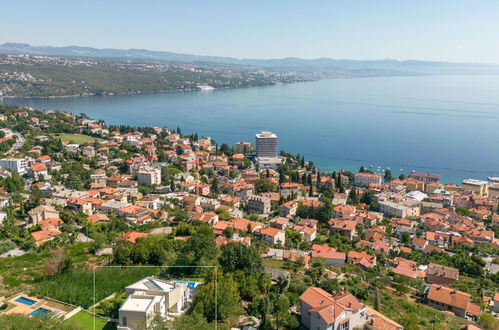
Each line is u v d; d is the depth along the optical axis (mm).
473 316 130500
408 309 124062
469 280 174125
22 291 115000
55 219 197875
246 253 120750
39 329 87312
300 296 103062
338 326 94688
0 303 106500
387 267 173625
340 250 186500
